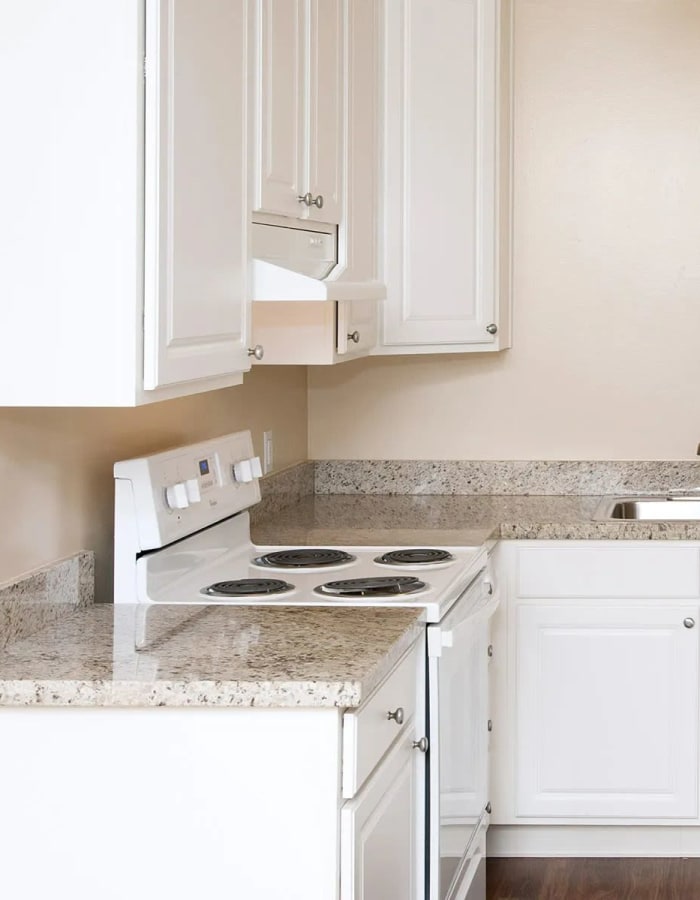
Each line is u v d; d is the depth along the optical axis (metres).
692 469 4.09
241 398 3.45
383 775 2.01
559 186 4.10
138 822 1.81
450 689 2.49
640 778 3.50
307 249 2.81
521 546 3.49
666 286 4.09
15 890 1.83
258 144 2.37
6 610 2.04
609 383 4.12
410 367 4.19
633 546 3.46
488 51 3.68
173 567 2.54
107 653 1.97
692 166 4.06
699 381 4.09
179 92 1.93
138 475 2.40
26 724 1.82
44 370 1.86
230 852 1.80
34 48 1.84
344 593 2.46
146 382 1.87
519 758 3.51
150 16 1.83
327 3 2.87
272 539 3.22
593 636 3.49
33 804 1.82
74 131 1.84
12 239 1.86
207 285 2.08
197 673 1.82
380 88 3.57
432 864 2.38
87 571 2.36
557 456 4.15
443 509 3.80
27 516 2.17
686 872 3.46
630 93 4.06
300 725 1.78
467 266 3.70
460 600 2.66
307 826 1.79
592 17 4.06
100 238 1.84
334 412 4.21
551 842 3.59
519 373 4.15
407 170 3.62
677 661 3.47
